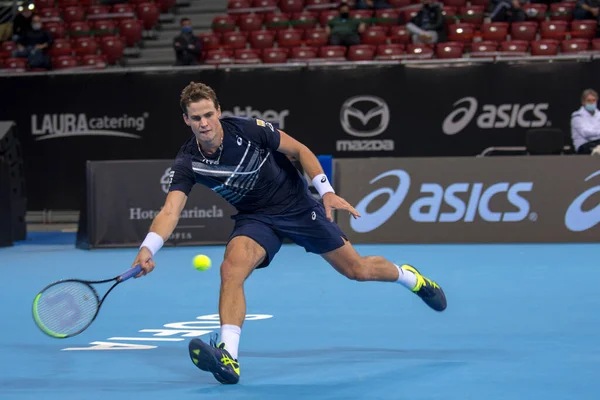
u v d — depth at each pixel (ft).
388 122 120.26
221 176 33.71
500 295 54.03
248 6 147.33
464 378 31.60
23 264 78.07
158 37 147.64
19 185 103.45
